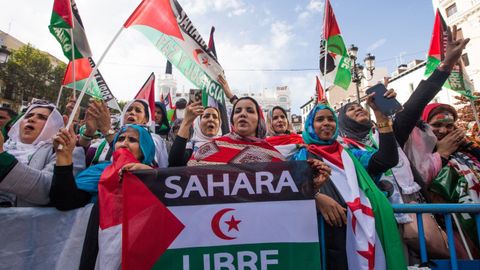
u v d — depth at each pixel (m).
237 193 1.64
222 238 1.58
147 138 2.15
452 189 2.28
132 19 2.57
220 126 3.37
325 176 1.67
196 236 1.58
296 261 1.55
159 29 2.74
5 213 1.67
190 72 2.93
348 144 2.46
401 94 25.09
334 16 3.75
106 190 1.75
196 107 2.32
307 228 1.59
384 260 1.62
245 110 2.30
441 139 2.61
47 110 2.33
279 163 1.69
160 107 4.02
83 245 1.70
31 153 2.11
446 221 1.67
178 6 2.93
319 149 2.10
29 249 1.66
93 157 2.60
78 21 2.58
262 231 1.59
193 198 1.63
